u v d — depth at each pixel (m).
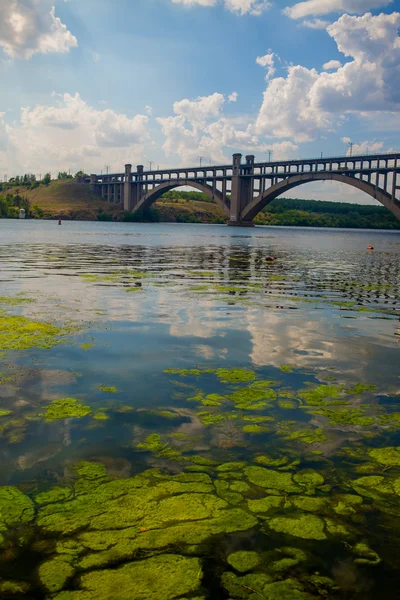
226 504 3.77
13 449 4.51
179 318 10.23
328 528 3.52
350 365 7.28
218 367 7.01
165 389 6.10
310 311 11.52
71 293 13.20
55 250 31.84
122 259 25.88
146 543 3.32
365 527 3.54
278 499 3.86
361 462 4.46
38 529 3.43
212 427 5.09
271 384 6.39
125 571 3.07
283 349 8.05
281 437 4.91
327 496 3.91
